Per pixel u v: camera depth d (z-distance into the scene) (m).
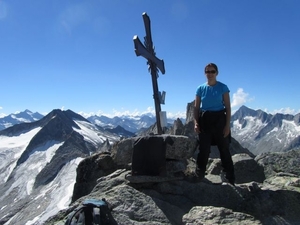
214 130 3.47
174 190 3.49
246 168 4.64
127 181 3.62
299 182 3.76
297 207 3.07
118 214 2.83
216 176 4.14
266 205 3.10
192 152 3.81
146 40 4.30
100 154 4.77
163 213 2.99
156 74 4.45
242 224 2.77
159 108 4.37
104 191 3.53
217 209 2.95
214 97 3.48
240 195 3.39
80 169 4.73
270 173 4.79
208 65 3.51
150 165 3.51
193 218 2.89
